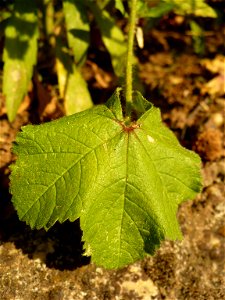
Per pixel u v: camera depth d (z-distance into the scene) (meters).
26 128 0.18
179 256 0.23
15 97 0.26
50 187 0.18
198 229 0.25
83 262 0.22
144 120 0.19
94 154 0.18
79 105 0.28
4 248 0.22
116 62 0.28
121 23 0.35
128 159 0.18
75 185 0.18
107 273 0.22
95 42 0.35
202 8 0.29
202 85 0.35
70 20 0.27
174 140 0.21
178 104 0.33
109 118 0.18
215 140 0.29
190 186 0.20
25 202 0.18
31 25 0.26
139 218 0.18
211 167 0.28
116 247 0.18
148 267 0.23
